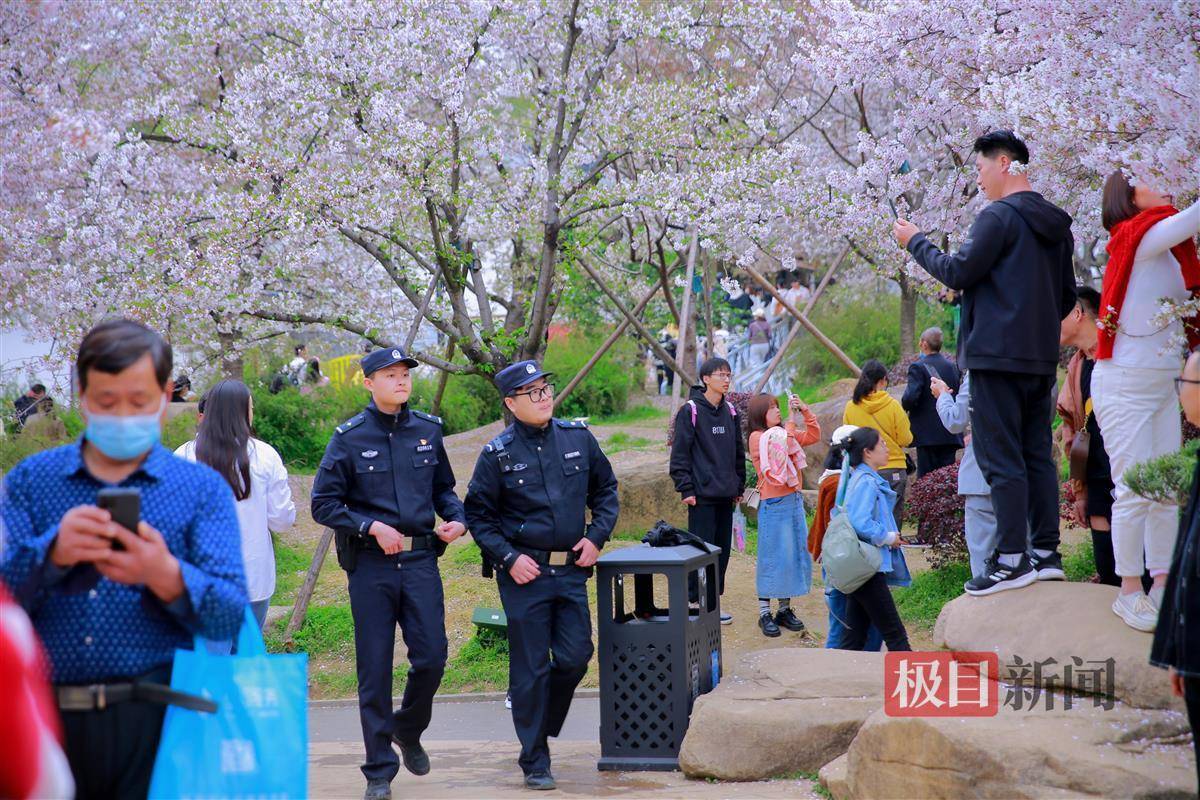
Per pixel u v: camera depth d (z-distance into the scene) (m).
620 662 5.73
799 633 8.91
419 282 12.05
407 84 11.29
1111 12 6.38
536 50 13.08
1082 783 3.77
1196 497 3.30
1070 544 9.63
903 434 9.06
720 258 13.41
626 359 23.03
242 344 12.93
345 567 5.38
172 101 12.34
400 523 5.35
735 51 14.14
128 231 11.23
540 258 13.55
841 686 5.41
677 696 5.67
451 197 11.12
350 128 11.36
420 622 5.37
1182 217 4.30
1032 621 4.64
